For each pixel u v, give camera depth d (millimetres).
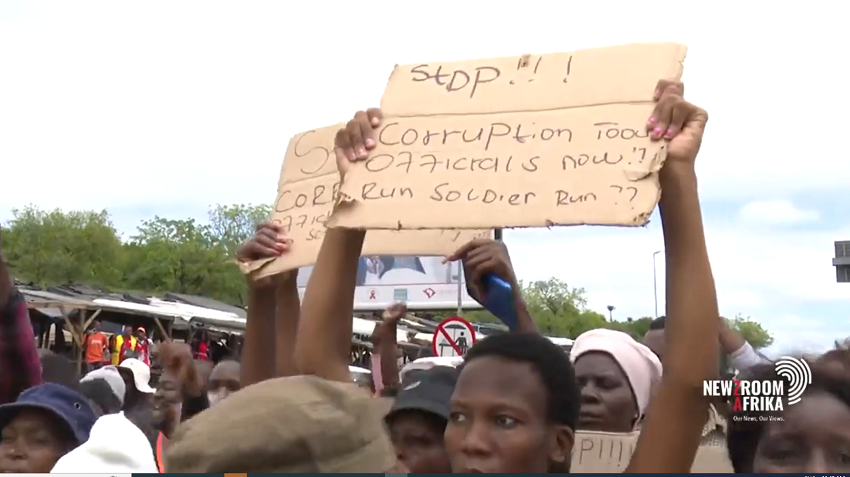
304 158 3084
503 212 2152
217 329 22656
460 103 2398
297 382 1444
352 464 1366
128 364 5445
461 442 1841
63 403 2838
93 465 2197
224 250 47812
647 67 2219
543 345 1922
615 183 2053
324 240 2471
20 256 39969
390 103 2465
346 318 2426
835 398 1961
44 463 2740
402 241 3154
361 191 2334
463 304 17953
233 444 1311
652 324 3830
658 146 2053
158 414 4289
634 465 1997
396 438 2340
